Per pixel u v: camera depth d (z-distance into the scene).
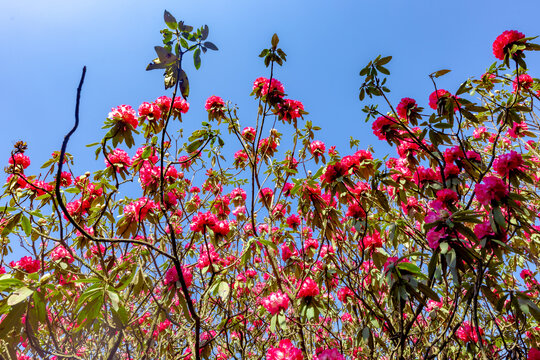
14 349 1.92
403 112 3.05
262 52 3.37
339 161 3.02
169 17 1.51
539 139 4.31
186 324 3.20
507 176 2.53
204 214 2.87
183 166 4.44
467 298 2.32
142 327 3.34
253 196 3.29
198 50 1.54
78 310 1.78
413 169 3.17
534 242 3.54
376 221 3.30
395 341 2.63
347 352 3.54
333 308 3.78
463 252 1.98
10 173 2.76
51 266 2.79
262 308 3.44
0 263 2.56
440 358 2.94
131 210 2.73
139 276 2.10
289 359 2.56
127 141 2.50
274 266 3.29
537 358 2.38
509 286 3.74
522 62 2.81
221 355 3.81
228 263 3.72
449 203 2.54
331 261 3.47
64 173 3.29
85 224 3.19
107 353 2.25
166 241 3.42
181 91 1.54
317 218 3.21
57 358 2.19
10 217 2.51
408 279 2.12
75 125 1.21
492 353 2.84
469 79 3.62
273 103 3.49
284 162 3.85
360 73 2.99
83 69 1.22
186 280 2.41
